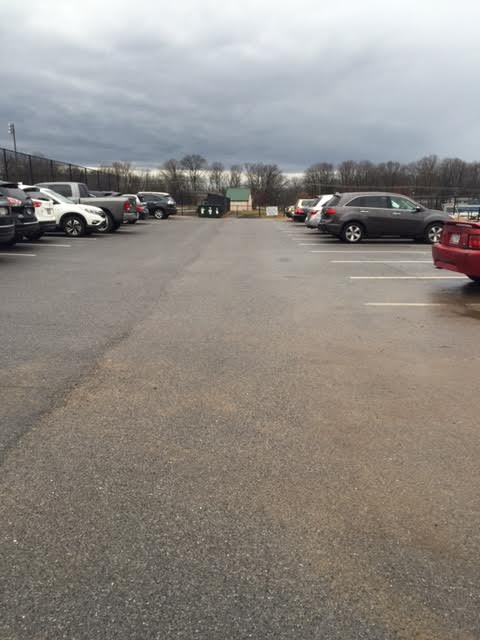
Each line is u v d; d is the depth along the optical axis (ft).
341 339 17.69
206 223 102.53
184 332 18.26
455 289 27.14
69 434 10.51
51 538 7.42
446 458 9.81
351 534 7.61
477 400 12.58
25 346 16.33
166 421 11.18
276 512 8.10
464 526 7.82
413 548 7.32
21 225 41.16
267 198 296.92
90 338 17.33
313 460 9.67
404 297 24.95
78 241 51.75
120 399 12.30
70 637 5.79
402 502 8.41
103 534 7.52
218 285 27.63
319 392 12.94
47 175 94.99
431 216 53.47
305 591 6.49
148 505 8.21
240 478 9.03
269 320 20.16
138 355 15.60
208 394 12.69
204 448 10.04
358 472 9.27
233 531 7.63
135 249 45.29
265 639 5.79
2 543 7.30
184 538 7.46
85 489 8.63
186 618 6.07
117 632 5.86
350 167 291.79
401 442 10.41
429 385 13.53
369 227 53.57
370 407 12.09
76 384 13.17
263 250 46.16
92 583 6.59
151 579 6.66
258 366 14.82
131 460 9.56
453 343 17.37
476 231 24.81
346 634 5.87
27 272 31.24
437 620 6.07
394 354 16.10
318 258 40.32
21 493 8.48
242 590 6.50
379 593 6.48
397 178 270.26
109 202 63.05
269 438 10.50
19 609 6.16
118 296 24.36
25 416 11.29
